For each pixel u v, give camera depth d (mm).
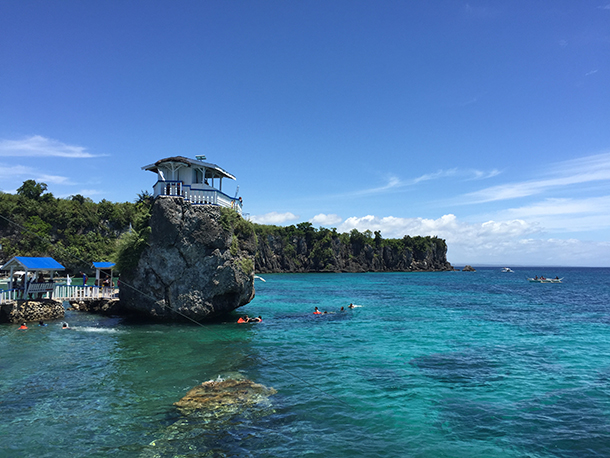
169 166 28594
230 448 9695
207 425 10938
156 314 26594
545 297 56125
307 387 14258
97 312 31797
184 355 18500
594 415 12094
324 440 10195
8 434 10281
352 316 33125
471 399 13312
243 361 17594
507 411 12328
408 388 14312
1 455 9211
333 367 16938
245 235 32062
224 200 29578
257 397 13039
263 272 162500
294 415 11734
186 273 26500
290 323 28625
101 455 9289
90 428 10680
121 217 109688
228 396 12984
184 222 26062
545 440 10422
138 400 12695
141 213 28031
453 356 19234
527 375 16156
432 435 10594
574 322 31391
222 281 27078
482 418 11766
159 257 26219
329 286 77438
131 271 27344
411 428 11008
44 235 89375
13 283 30859
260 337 23141
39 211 97875
